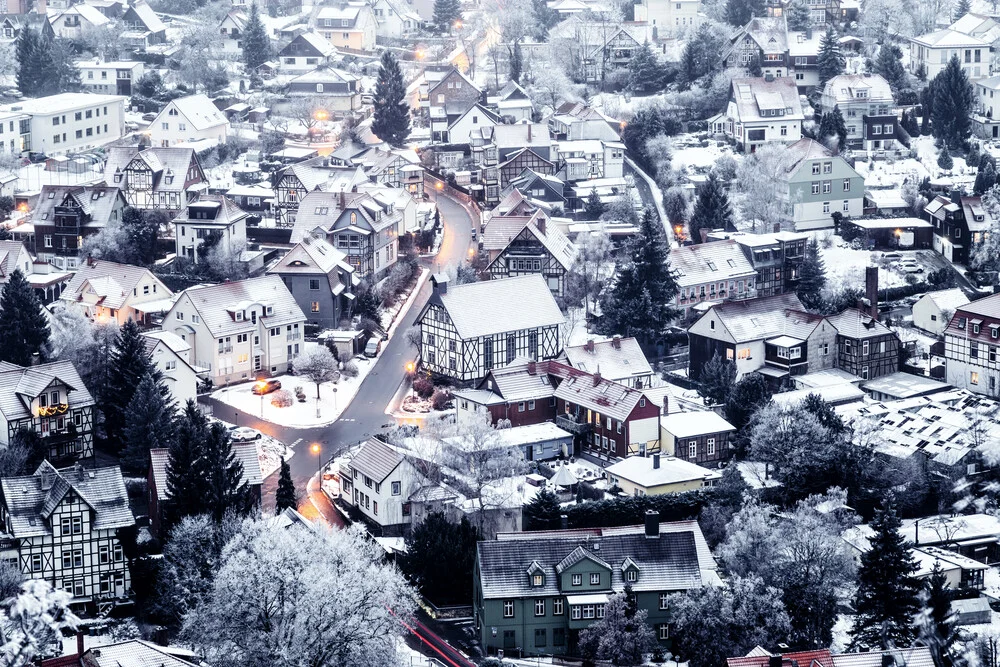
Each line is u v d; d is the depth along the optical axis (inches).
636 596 7357.3
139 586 7642.7
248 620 6422.2
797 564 7239.2
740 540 7411.4
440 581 7568.9
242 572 6461.6
